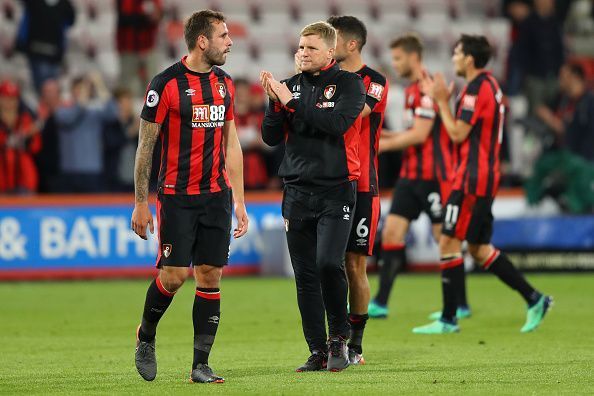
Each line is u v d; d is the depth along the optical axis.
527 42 63.19
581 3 70.69
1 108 52.03
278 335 30.17
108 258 49.84
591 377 21.91
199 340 21.31
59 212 49.41
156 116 20.58
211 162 20.95
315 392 19.77
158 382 21.42
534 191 54.72
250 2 68.62
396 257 34.75
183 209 20.84
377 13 69.94
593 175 55.03
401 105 54.97
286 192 22.67
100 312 36.62
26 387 20.89
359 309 23.94
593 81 65.62
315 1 69.44
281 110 22.25
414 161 34.59
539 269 51.72
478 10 71.19
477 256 31.67
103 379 21.98
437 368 23.36
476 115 30.22
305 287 22.75
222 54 20.70
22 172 52.22
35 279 48.97
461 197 30.64
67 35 64.06
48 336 30.31
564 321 33.56
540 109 61.38
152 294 21.08
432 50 69.69
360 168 23.42
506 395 19.48
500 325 32.78
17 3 63.88
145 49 60.78
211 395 19.50
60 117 52.53
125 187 53.56
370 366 23.72
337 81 22.14
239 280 49.31
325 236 21.95
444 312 31.08
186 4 67.38
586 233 51.97
